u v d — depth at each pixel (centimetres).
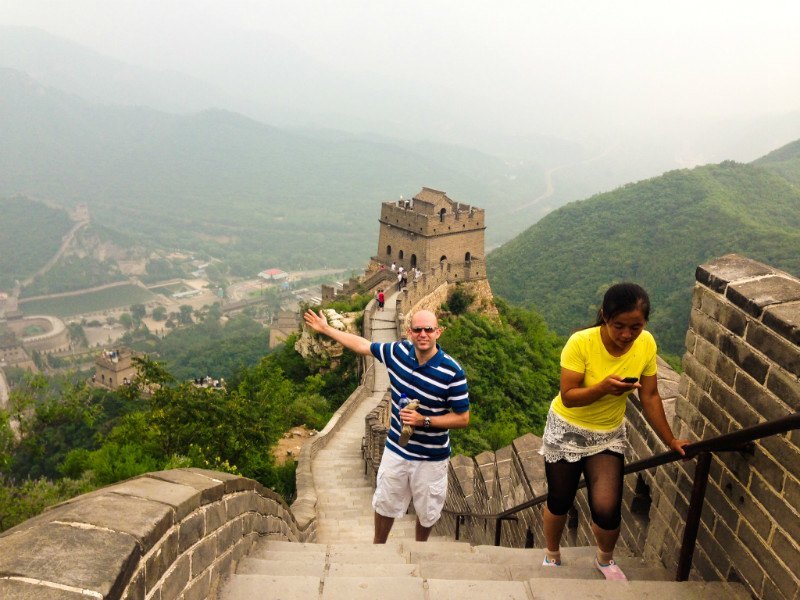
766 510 440
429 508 736
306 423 2969
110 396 5266
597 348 499
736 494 475
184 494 436
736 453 477
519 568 566
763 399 455
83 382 1627
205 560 473
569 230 11462
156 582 373
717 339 519
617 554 699
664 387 713
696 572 527
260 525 704
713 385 523
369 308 4219
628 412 730
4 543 308
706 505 516
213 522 498
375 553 674
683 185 11581
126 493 409
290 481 2180
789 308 448
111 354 10706
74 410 1588
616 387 475
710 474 512
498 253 11681
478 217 5312
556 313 9406
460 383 683
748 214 10525
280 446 2642
